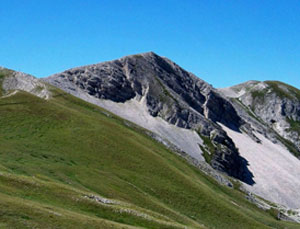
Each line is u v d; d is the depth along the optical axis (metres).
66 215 39.38
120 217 47.06
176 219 65.38
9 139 72.62
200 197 85.06
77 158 75.69
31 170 59.44
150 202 67.94
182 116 181.38
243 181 170.00
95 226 38.94
